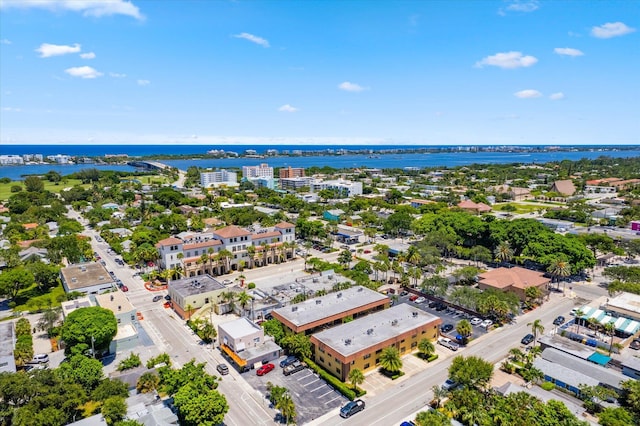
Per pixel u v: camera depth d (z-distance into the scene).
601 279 134.88
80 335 78.88
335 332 85.69
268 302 107.62
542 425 58.22
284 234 162.25
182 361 83.19
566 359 78.94
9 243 164.12
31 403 58.09
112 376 73.69
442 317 105.81
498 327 99.62
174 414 61.16
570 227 198.00
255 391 73.06
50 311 96.31
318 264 140.25
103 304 98.19
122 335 87.81
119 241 178.12
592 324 95.31
